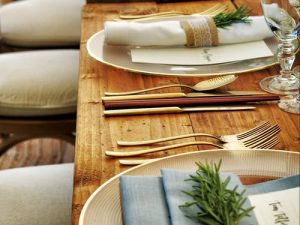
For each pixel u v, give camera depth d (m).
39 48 2.16
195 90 1.03
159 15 1.40
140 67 1.11
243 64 1.11
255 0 1.52
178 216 0.63
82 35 1.34
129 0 1.60
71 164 1.32
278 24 1.00
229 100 0.98
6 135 2.25
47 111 1.67
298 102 0.98
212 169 0.67
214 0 1.57
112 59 1.14
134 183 0.68
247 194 0.68
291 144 0.86
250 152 0.77
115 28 1.15
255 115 0.95
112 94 1.03
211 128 0.91
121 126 0.92
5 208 1.15
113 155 0.83
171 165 0.75
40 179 1.23
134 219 0.64
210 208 0.61
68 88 1.69
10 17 2.24
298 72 1.08
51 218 1.14
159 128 0.91
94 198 0.69
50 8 2.28
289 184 0.69
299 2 0.95
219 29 1.18
